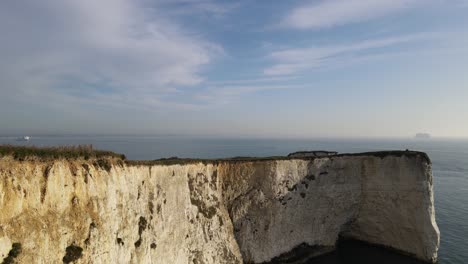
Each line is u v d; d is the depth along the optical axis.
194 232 40.22
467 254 48.66
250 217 47.06
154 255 32.75
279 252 47.41
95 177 27.02
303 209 50.69
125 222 29.47
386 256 49.19
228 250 43.34
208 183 44.84
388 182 51.94
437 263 45.97
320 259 48.38
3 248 18.28
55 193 22.88
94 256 24.12
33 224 20.50
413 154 50.50
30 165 21.81
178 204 39.09
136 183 33.22
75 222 23.81
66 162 24.91
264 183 48.97
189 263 38.44
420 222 48.12
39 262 20.03
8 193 19.55
